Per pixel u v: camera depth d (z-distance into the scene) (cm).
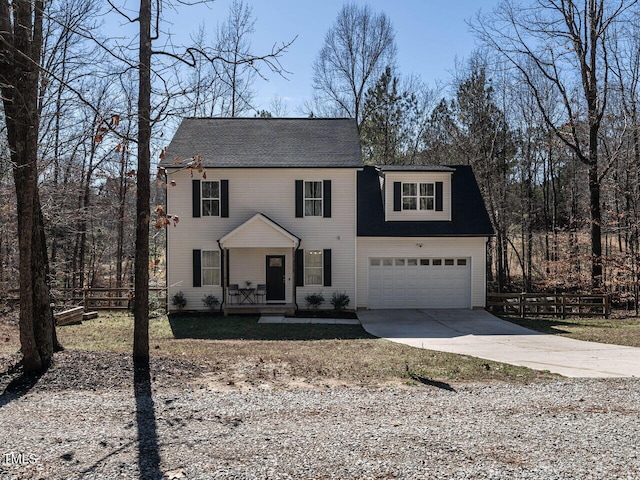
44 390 783
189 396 763
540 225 3397
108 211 2478
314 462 507
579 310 2219
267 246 1986
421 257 2138
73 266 2539
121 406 702
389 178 2134
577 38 2211
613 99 2488
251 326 1747
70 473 477
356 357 1130
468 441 570
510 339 1483
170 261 2053
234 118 2353
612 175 2377
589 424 638
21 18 850
